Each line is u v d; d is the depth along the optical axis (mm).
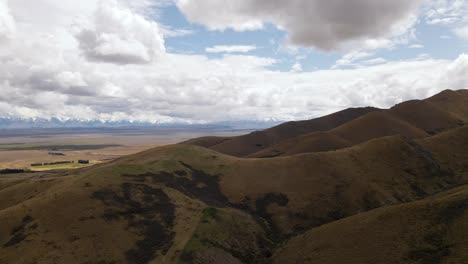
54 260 59406
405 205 65438
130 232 69562
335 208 89938
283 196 94625
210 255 63281
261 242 75188
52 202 74875
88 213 72250
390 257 54844
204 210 79375
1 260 59844
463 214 56312
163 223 74188
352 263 56969
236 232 74375
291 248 69875
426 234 56156
